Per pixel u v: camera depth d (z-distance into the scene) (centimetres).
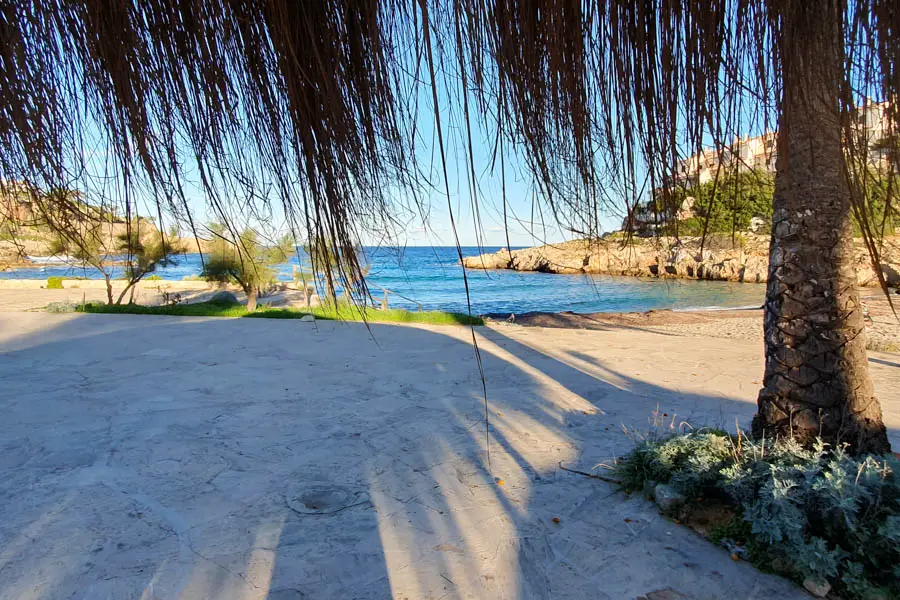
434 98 46
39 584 296
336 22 55
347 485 421
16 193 55
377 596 288
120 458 472
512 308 2891
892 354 1015
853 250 306
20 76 54
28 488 412
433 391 713
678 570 300
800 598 273
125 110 53
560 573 304
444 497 399
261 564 315
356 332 1245
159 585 295
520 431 548
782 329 324
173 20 53
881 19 47
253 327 1323
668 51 52
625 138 55
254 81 55
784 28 49
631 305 2848
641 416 600
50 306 1725
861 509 282
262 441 518
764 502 299
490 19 53
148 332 1230
